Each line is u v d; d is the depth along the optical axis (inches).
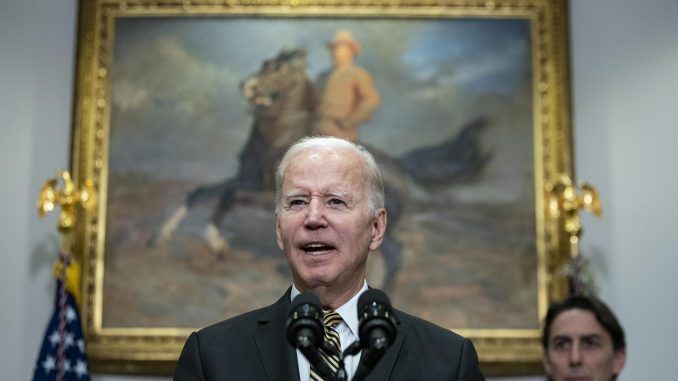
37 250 277.1
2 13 290.2
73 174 279.0
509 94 287.6
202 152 284.0
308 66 288.4
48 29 290.7
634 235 279.4
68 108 287.4
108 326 272.7
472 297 275.4
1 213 278.5
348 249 115.4
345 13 290.7
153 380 270.1
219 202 280.8
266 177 282.0
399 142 284.4
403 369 116.4
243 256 277.6
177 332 272.1
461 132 285.3
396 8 291.6
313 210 114.3
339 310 117.8
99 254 276.4
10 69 287.9
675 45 289.1
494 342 271.6
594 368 198.5
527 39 289.9
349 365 114.0
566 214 271.7
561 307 203.9
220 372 116.7
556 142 283.0
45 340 256.1
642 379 270.7
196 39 290.4
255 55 289.4
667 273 276.7
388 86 287.7
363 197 118.1
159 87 287.6
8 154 282.7
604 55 290.7
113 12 290.5
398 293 275.4
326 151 118.5
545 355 205.6
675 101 286.7
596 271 277.4
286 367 115.0
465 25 291.7
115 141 283.6
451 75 289.0
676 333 273.0
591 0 293.9
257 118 285.6
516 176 282.7
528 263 277.3
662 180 282.4
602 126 287.1
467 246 278.5
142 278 275.9
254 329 121.1
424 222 279.7
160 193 281.1
